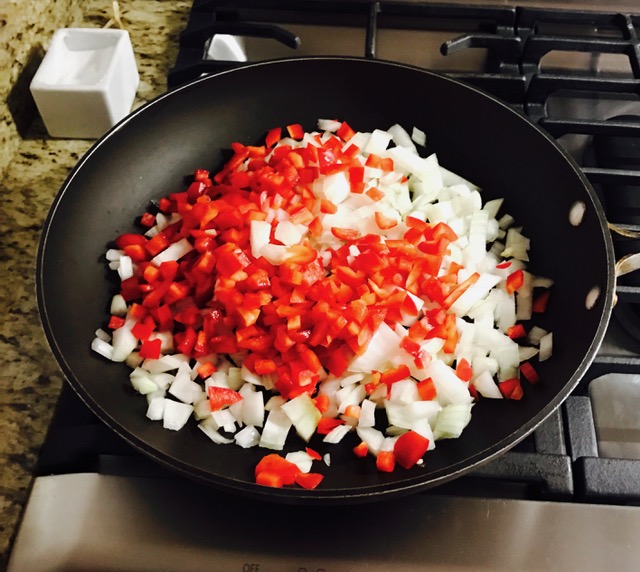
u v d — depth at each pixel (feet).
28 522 1.07
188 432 1.19
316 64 1.46
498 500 1.08
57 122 1.62
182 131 1.46
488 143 1.46
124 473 1.12
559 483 1.08
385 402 1.21
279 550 1.05
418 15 1.73
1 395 1.26
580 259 1.25
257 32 1.69
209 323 1.29
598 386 1.28
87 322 1.27
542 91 1.59
